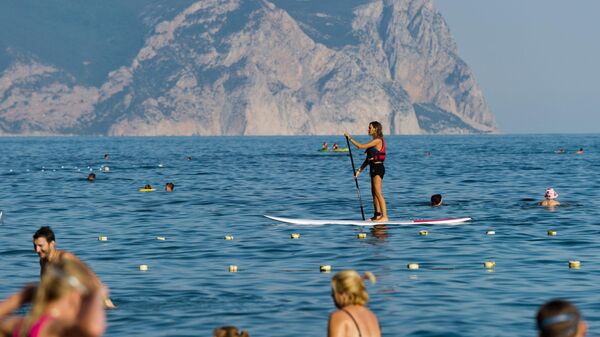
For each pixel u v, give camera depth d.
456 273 38.88
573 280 36.84
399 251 46.06
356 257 44.12
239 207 74.12
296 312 30.70
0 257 45.09
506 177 117.06
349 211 70.56
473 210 69.00
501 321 29.11
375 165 59.19
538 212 66.62
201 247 48.62
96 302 13.30
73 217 66.06
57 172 139.75
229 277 38.34
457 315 30.02
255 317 29.91
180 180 114.94
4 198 84.81
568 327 13.81
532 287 35.25
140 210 71.50
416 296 33.44
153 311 30.94
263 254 45.66
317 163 171.75
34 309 13.69
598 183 102.81
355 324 18.56
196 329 28.19
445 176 120.19
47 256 29.16
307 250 46.91
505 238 51.09
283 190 94.88
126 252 46.81
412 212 68.38
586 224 57.91
